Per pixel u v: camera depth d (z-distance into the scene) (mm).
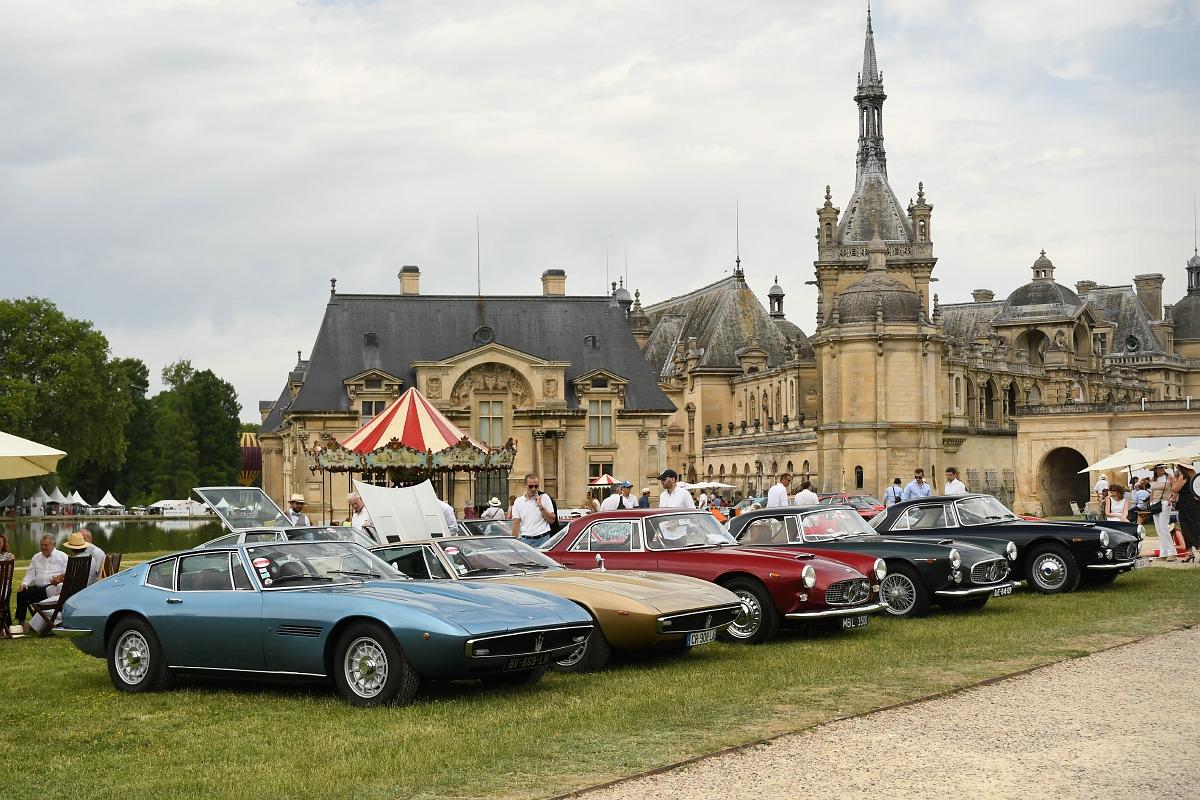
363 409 64000
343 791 11031
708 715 13891
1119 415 85750
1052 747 12094
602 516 21516
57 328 95625
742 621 20125
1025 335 125625
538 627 15078
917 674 16422
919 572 22922
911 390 90688
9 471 25078
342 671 14984
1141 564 27781
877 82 121938
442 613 14656
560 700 15039
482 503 64250
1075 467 95000
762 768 11500
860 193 120438
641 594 17656
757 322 125812
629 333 68750
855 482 90688
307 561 16312
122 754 12750
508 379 65062
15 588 31875
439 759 12031
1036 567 27062
